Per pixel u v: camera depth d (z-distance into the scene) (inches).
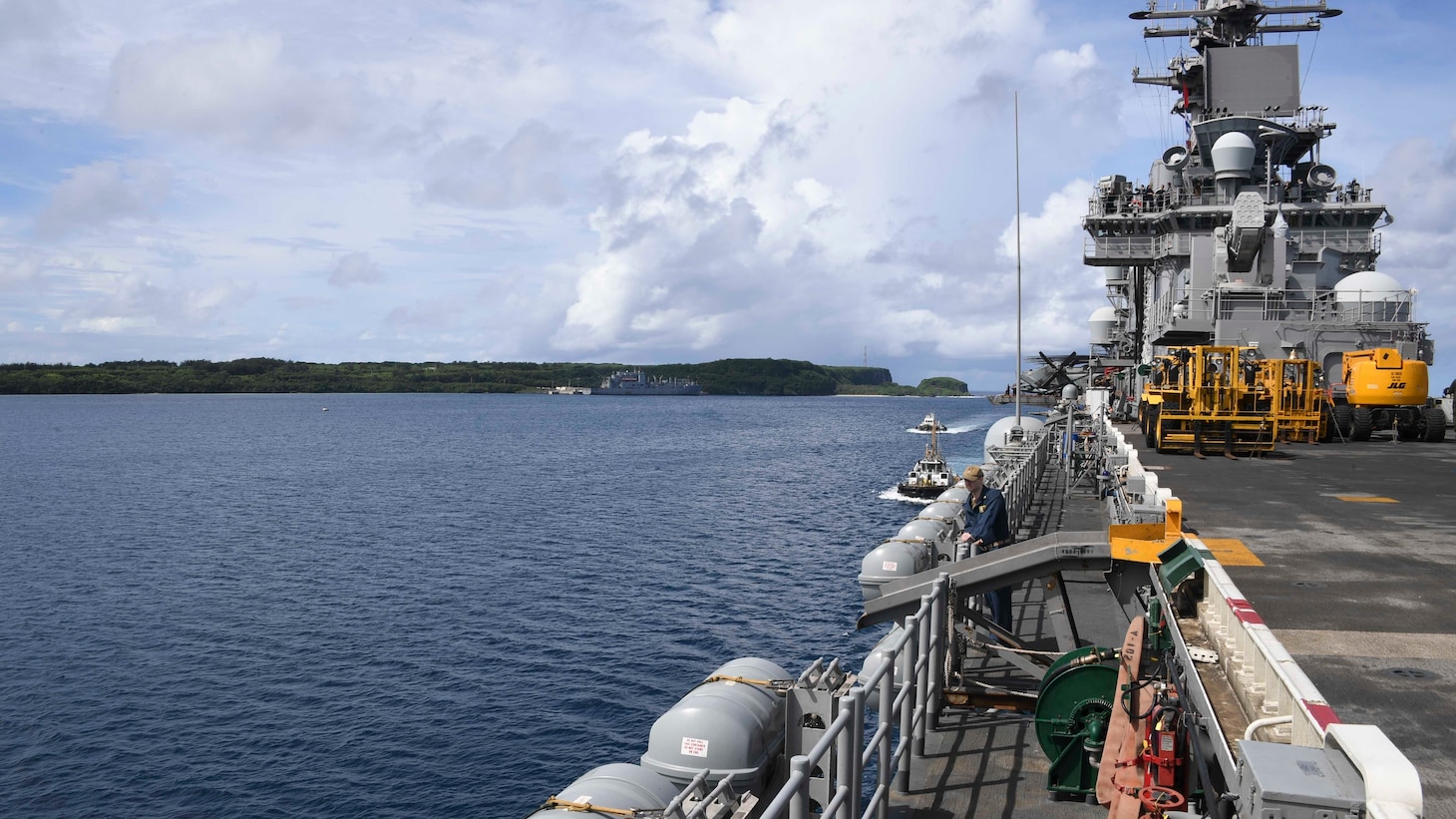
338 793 1010.7
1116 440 788.0
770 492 3511.3
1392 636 261.1
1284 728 166.1
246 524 2753.4
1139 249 1438.2
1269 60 1421.0
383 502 3255.4
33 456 5216.5
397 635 1544.0
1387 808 116.2
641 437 6850.4
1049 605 423.2
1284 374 1014.4
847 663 1384.1
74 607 1755.7
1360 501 542.3
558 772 1053.2
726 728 248.1
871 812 215.3
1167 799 207.5
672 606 1720.0
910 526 494.9
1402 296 1122.0
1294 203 1310.3
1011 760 299.4
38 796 1013.2
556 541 2426.2
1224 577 236.1
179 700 1267.2
